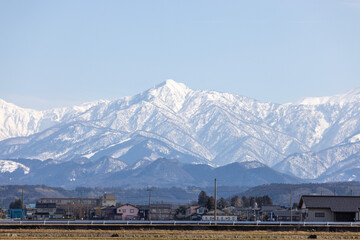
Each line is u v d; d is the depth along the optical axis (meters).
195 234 147.75
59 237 138.50
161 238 135.75
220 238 137.50
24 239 131.62
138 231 156.25
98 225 165.00
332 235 148.12
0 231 151.38
